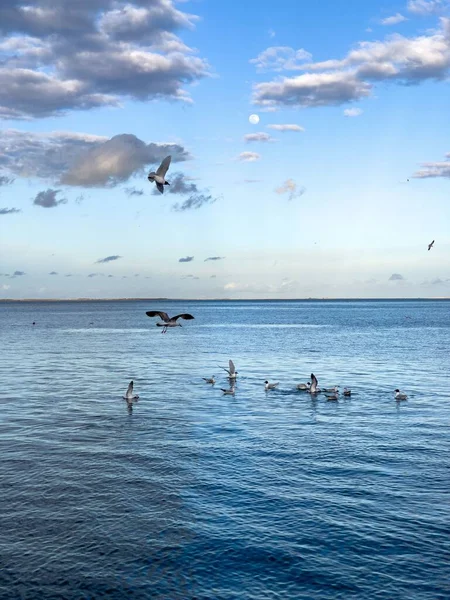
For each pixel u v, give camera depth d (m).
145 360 92.94
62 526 27.03
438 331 165.38
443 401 56.22
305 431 44.28
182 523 27.41
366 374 75.62
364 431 44.12
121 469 34.84
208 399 57.84
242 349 112.31
